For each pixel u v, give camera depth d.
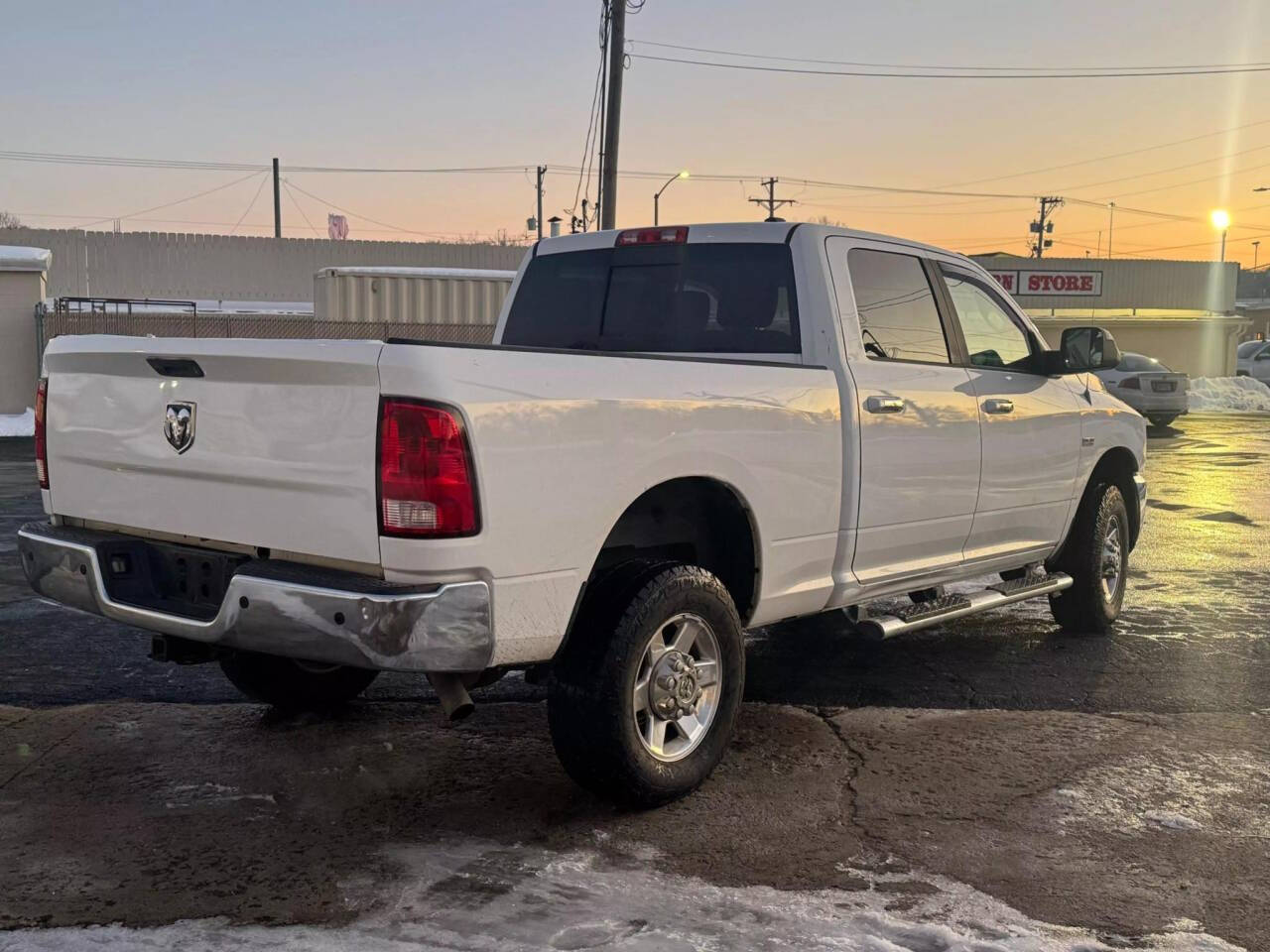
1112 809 4.28
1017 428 5.98
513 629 3.69
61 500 4.52
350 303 26.42
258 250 46.31
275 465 3.76
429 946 3.20
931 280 5.75
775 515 4.62
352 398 3.59
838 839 3.98
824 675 6.08
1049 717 5.38
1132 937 3.31
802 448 4.71
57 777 4.47
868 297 5.32
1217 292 48.03
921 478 5.34
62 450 4.48
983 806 4.29
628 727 4.02
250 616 3.71
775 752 4.87
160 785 4.40
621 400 3.98
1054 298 42.97
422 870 3.69
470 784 4.46
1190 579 8.69
